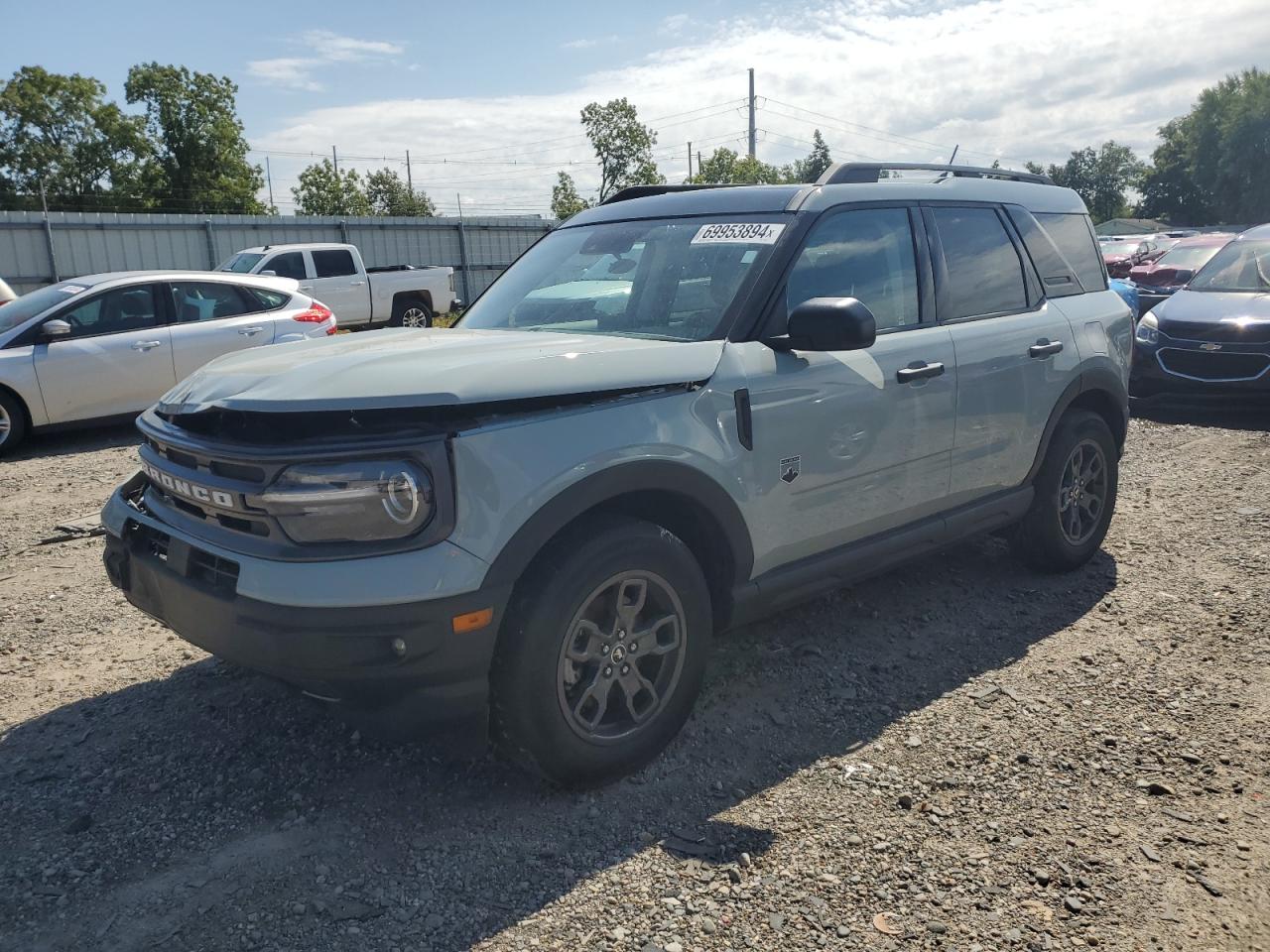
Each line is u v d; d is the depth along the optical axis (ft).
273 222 92.63
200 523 9.48
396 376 8.87
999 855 8.89
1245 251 32.19
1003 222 15.14
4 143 191.52
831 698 11.96
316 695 8.95
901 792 9.89
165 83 191.72
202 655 13.35
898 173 14.23
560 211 157.58
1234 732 10.98
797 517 11.41
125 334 30.09
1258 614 14.19
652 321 11.62
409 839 9.20
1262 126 267.18
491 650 8.84
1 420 28.35
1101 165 417.28
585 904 8.25
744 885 8.50
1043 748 10.73
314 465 8.47
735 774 10.28
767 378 10.87
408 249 100.68
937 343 13.03
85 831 9.39
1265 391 27.50
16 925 8.07
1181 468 23.17
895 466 12.52
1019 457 14.62
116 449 29.19
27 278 81.61
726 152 175.63
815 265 11.85
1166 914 8.11
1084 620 14.29
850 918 8.07
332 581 8.32
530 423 9.05
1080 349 15.51
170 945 7.82
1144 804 9.66
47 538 19.07
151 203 194.80
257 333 32.19
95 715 11.68
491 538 8.68
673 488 9.94
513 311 13.03
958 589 15.61
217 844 9.17
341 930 7.97
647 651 10.07
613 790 9.98
